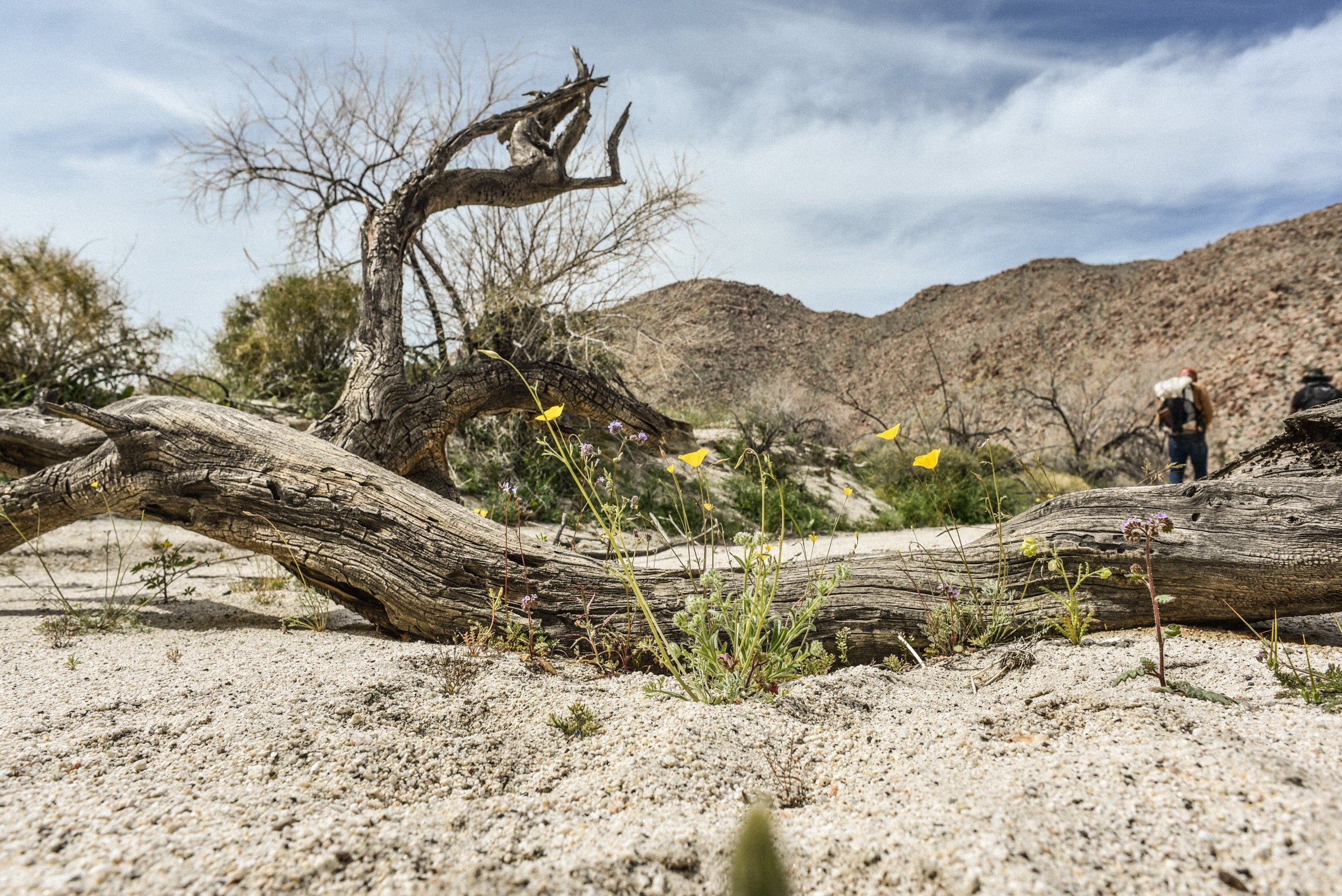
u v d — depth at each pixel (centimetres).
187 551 569
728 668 235
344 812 152
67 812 144
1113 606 292
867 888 122
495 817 153
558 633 288
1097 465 1476
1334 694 191
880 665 288
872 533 819
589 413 600
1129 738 170
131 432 364
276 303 1005
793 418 1344
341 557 325
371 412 488
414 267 827
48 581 479
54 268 856
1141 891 113
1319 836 120
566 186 712
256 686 228
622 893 124
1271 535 280
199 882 121
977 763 168
